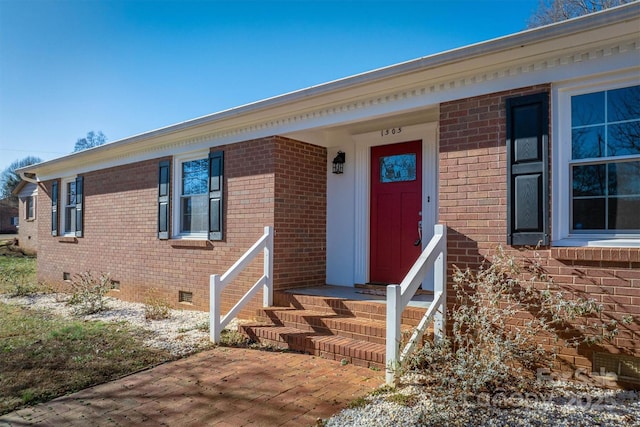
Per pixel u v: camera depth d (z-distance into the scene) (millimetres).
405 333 4242
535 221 4086
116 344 5539
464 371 3285
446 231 4641
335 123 5836
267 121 6617
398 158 6734
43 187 12531
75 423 3342
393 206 6734
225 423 3293
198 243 7566
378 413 3293
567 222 4039
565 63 4020
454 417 3135
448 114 4719
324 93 5562
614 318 3682
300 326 5582
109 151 9523
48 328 6543
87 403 3723
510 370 3760
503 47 4059
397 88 5113
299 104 6012
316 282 7141
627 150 3799
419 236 6391
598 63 3852
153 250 8578
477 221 4453
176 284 8039
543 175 4066
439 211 4730
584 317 3797
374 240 6910
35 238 22422
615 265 3697
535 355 3752
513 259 4129
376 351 4480
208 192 7477
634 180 3771
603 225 3904
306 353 5043
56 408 3631
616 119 3852
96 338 5852
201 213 7895
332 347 4797
